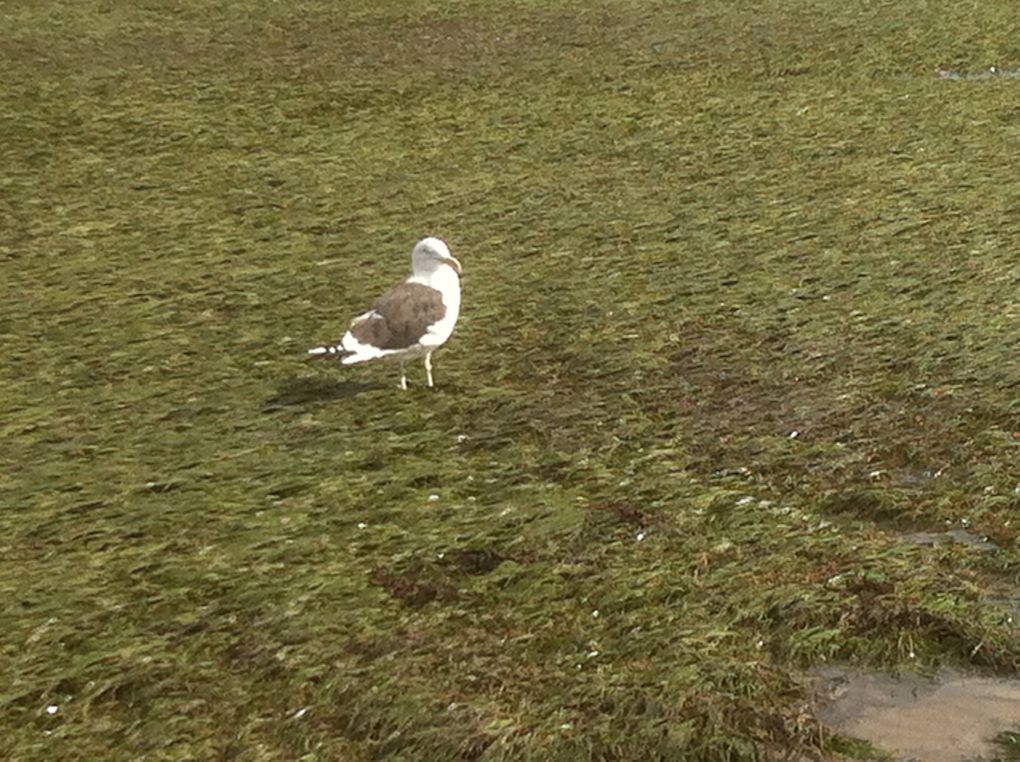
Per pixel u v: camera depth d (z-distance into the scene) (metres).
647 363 16.33
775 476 12.91
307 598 11.21
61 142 32.25
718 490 12.62
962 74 33.91
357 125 32.97
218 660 10.49
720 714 9.09
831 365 15.72
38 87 37.56
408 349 15.65
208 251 23.52
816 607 10.25
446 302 15.82
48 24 46.00
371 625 10.74
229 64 40.47
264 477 13.89
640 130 30.58
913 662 9.67
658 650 9.98
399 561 11.74
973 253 19.69
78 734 9.73
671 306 18.55
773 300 18.41
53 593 11.77
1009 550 11.04
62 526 13.13
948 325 16.62
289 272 21.86
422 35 43.78
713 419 14.47
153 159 30.58
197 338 18.83
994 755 8.59
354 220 24.98
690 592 10.80
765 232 21.98
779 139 28.61
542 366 16.66
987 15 40.03
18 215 26.66
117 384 17.23
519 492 12.99
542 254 21.89
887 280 18.81
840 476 12.75
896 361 15.59
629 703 9.30
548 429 14.56
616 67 37.53
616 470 13.37
